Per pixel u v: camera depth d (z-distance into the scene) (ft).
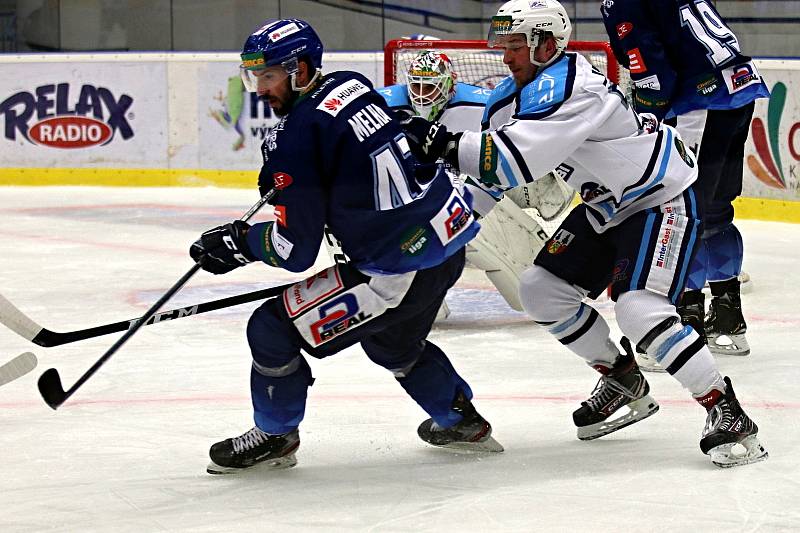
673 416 23.17
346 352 29.53
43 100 71.00
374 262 18.04
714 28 30.60
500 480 18.98
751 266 42.75
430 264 18.19
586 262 20.68
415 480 19.07
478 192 21.62
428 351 19.92
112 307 36.14
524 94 19.54
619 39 30.76
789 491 18.01
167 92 69.56
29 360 18.92
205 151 69.46
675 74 30.42
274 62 17.80
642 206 20.11
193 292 38.78
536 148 18.84
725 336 30.17
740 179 31.04
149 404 24.71
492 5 78.74
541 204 33.14
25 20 82.64
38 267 43.57
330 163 17.66
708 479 18.70
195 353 29.71
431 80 32.04
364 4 77.71
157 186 70.33
